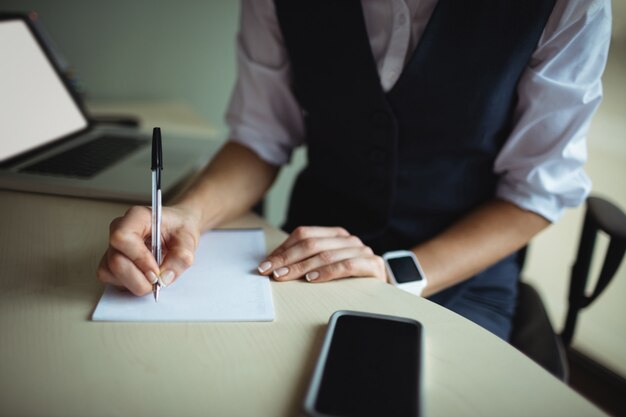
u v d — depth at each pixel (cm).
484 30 73
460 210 89
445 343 52
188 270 63
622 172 126
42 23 164
